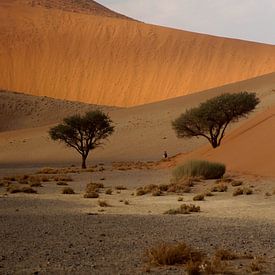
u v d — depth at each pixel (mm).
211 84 146375
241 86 117000
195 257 11547
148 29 165625
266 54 155500
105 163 81875
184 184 34938
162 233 15422
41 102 131000
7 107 126375
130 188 35938
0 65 152750
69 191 31953
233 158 47594
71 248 13164
